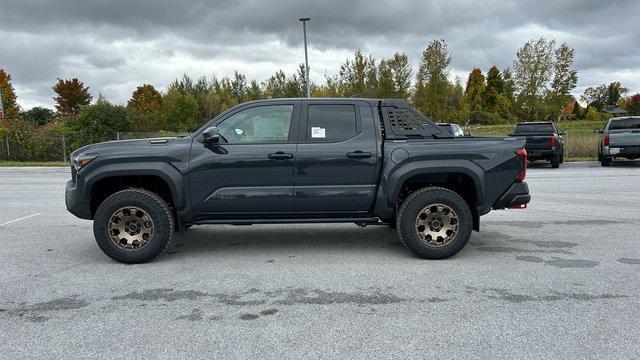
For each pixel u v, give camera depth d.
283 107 5.68
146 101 64.44
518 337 3.50
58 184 13.87
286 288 4.63
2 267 5.45
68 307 4.20
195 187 5.48
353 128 5.65
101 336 3.61
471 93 56.72
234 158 5.46
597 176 14.38
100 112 27.56
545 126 18.75
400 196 5.89
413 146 5.53
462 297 4.33
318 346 3.40
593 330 3.61
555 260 5.49
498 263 5.40
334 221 5.70
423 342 3.44
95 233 5.42
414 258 5.64
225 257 5.79
